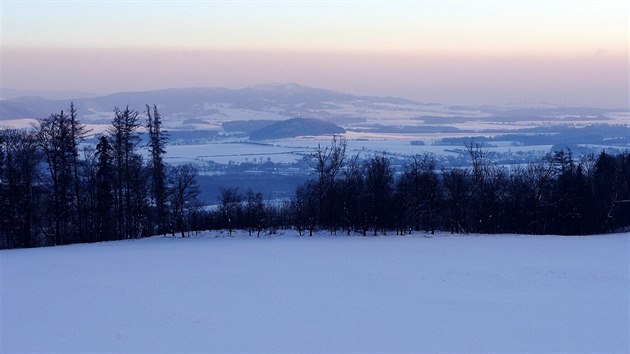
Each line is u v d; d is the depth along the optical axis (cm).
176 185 10744
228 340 3594
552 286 5166
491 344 3512
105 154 9619
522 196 10488
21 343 3566
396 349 3422
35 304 4525
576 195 10156
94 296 4781
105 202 9625
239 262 6519
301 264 6359
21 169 9194
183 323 3966
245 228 10369
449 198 10538
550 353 3350
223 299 4662
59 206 9394
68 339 3634
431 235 9250
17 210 9075
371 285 5206
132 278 5569
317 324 3938
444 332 3750
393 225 9862
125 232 10131
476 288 5084
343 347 3459
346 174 10550
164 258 6856
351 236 9262
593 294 4838
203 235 9556
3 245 9394
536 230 10300
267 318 4084
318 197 10394
